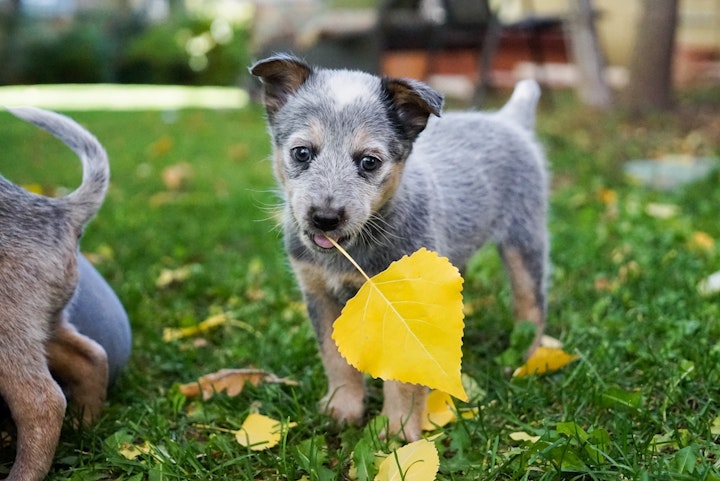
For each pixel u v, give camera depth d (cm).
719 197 134
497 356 81
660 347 79
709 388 71
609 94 219
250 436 67
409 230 71
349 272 71
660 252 105
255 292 100
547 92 239
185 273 105
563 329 86
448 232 77
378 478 61
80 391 69
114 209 139
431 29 240
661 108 213
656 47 212
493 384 75
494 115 89
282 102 75
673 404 69
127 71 482
